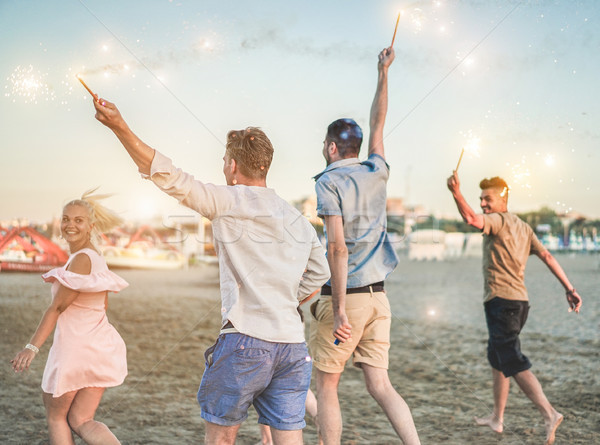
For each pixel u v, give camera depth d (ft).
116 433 10.46
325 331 8.72
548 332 20.80
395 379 14.37
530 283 35.78
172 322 21.61
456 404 12.34
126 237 41.47
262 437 9.66
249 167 6.89
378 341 8.73
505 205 11.49
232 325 6.49
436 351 17.58
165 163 6.18
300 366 6.73
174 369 15.01
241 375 6.40
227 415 6.48
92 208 8.65
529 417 11.53
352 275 8.64
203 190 6.45
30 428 10.54
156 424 10.95
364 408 12.08
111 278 8.20
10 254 36.76
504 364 10.44
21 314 22.86
